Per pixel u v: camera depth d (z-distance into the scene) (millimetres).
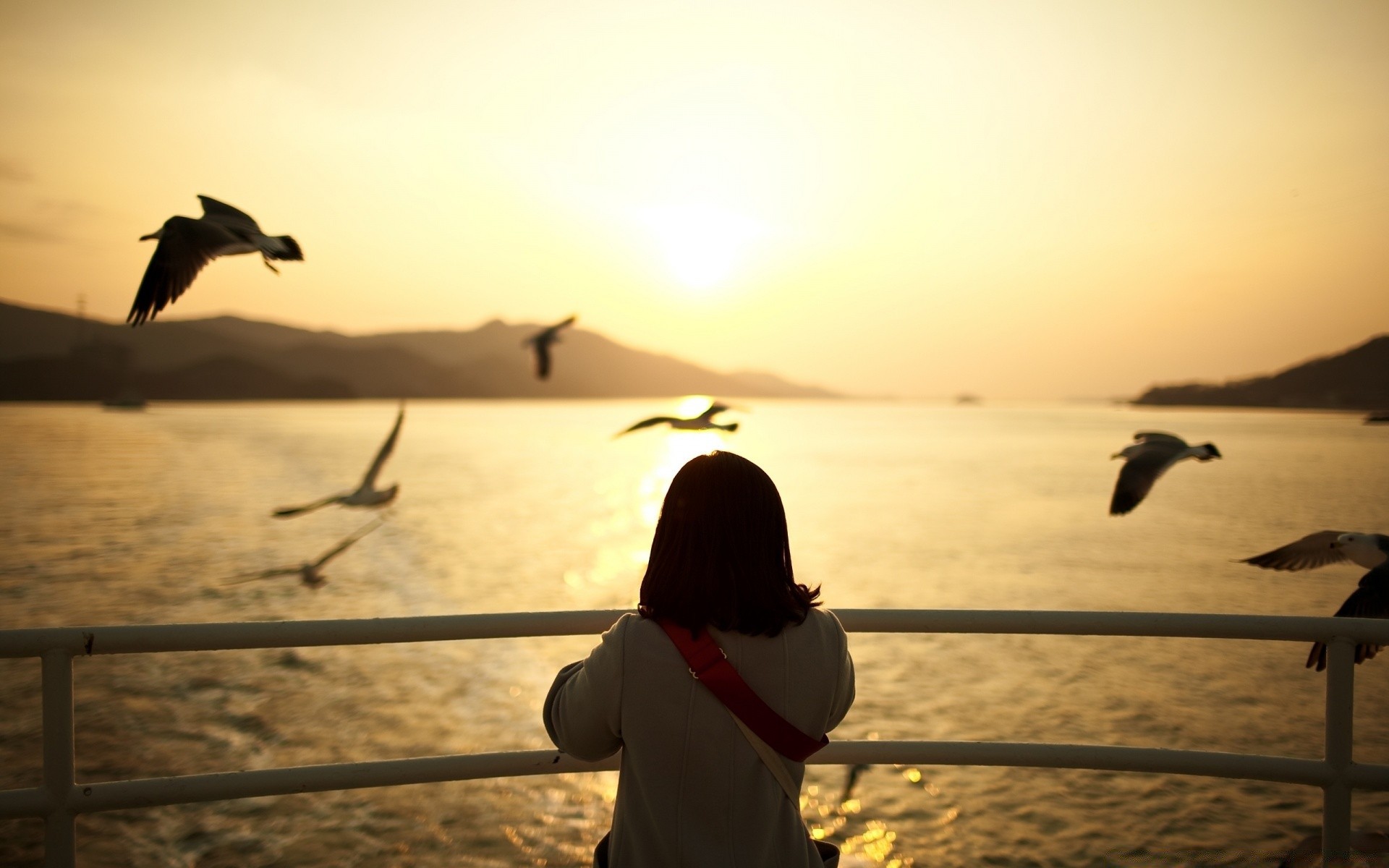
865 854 6918
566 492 46938
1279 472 61969
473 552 26000
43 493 42750
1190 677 12250
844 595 20484
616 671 1852
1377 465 69062
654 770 1835
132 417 180875
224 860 6508
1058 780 8281
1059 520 34812
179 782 2494
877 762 2748
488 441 108812
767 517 1891
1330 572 22734
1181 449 4508
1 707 10203
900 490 48094
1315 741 10086
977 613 2682
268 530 30422
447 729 9844
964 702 11305
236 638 2451
